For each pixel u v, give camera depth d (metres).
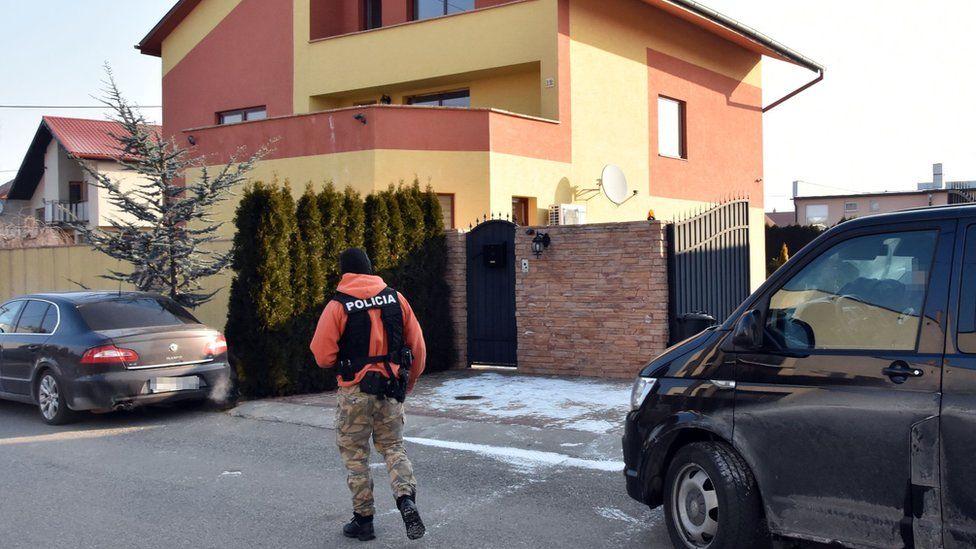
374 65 19.31
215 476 7.39
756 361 4.75
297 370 11.27
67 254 17.11
